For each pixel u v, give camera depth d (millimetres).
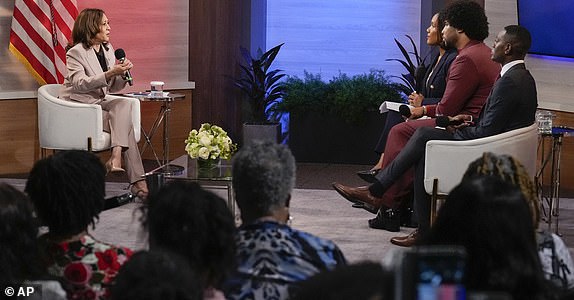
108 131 9953
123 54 9883
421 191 8141
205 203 3039
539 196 9312
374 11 13188
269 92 12617
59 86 10398
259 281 3486
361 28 13227
